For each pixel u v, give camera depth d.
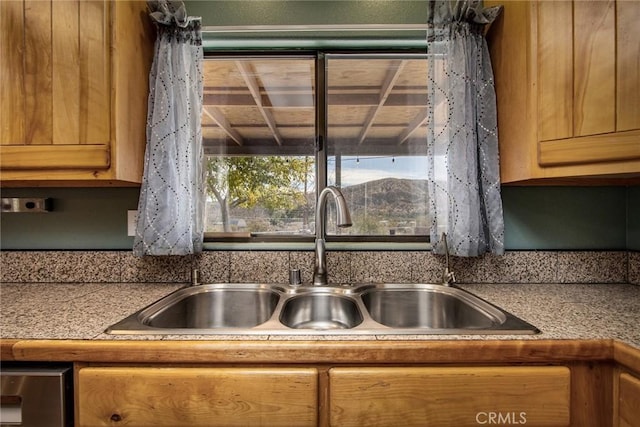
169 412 0.72
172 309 1.08
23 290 1.20
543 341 0.73
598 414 0.73
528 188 1.35
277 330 0.79
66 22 1.05
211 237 1.38
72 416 0.74
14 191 1.36
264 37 1.37
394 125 1.67
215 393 0.72
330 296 1.20
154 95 1.22
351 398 0.72
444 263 1.32
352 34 1.36
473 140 1.23
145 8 1.23
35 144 1.05
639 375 0.68
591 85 0.94
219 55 1.43
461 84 1.22
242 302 1.26
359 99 1.67
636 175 1.00
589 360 0.73
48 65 1.05
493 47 1.26
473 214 1.21
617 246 1.34
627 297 1.09
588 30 0.94
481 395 0.72
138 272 1.33
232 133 1.62
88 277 1.33
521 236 1.35
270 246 1.37
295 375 0.72
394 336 0.75
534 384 0.72
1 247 1.36
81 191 1.37
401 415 0.72
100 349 0.72
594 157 0.94
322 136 1.44
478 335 0.76
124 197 1.37
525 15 1.07
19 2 1.04
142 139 1.21
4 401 0.73
